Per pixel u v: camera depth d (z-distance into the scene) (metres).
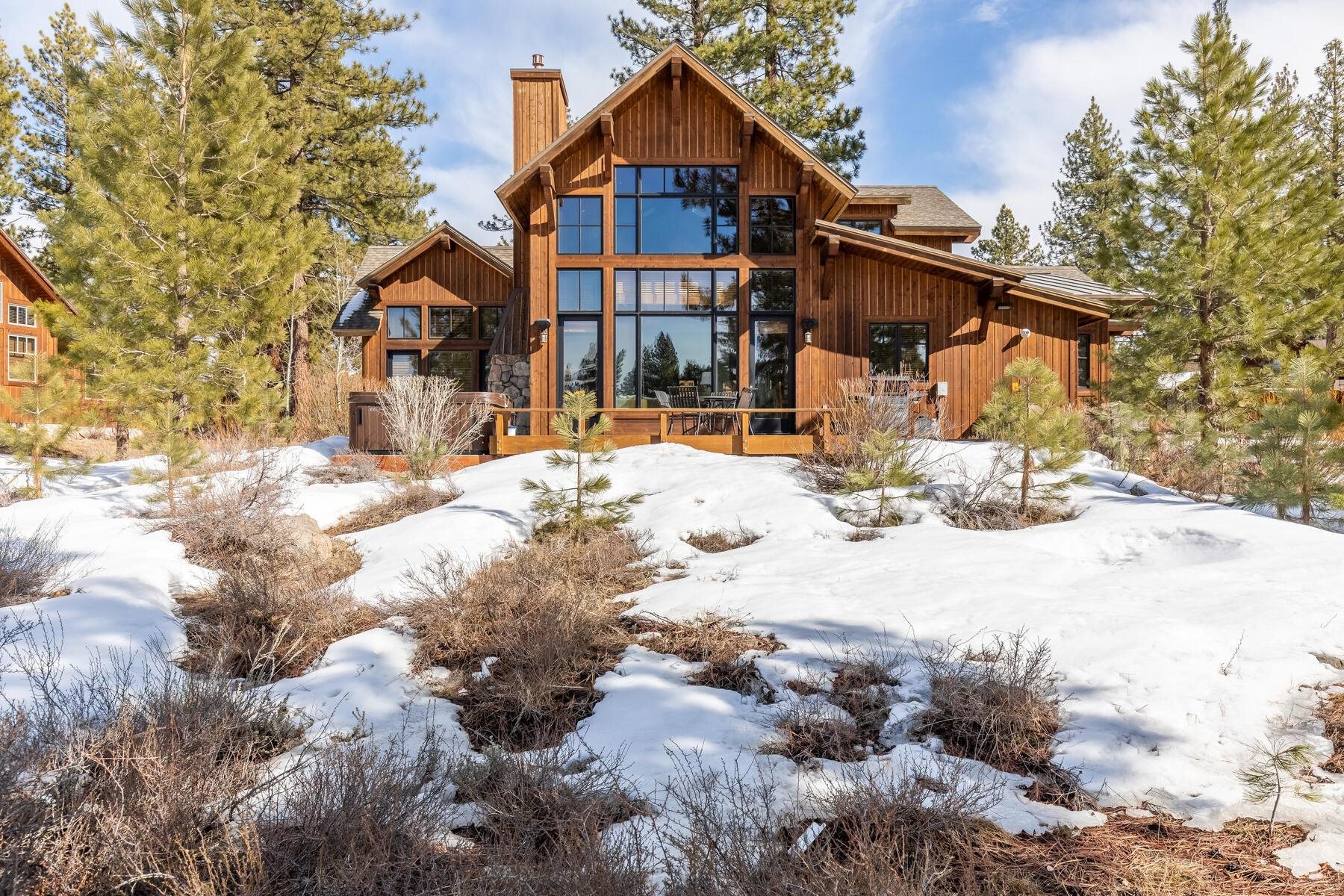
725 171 16.55
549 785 3.79
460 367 22.25
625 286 16.48
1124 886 3.00
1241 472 11.15
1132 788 3.72
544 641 5.55
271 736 4.53
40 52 29.50
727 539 9.20
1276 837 3.30
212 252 13.38
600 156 16.44
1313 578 6.08
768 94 25.58
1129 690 4.50
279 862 3.14
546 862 3.22
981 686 4.50
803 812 3.53
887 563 7.36
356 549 9.29
